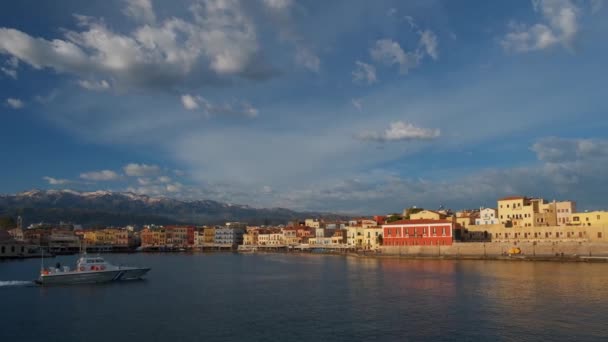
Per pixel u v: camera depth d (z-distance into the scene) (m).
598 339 62.06
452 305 85.12
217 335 66.75
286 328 70.25
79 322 75.56
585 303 84.38
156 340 64.75
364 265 184.25
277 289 112.00
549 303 84.88
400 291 103.31
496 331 66.44
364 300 92.62
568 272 136.50
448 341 62.28
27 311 84.50
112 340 65.00
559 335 64.00
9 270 179.12
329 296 99.06
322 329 69.31
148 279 136.38
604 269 145.88
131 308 87.00
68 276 121.19
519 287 104.88
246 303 91.62
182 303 92.12
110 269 128.25
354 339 63.94
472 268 156.50
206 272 163.62
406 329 68.50
